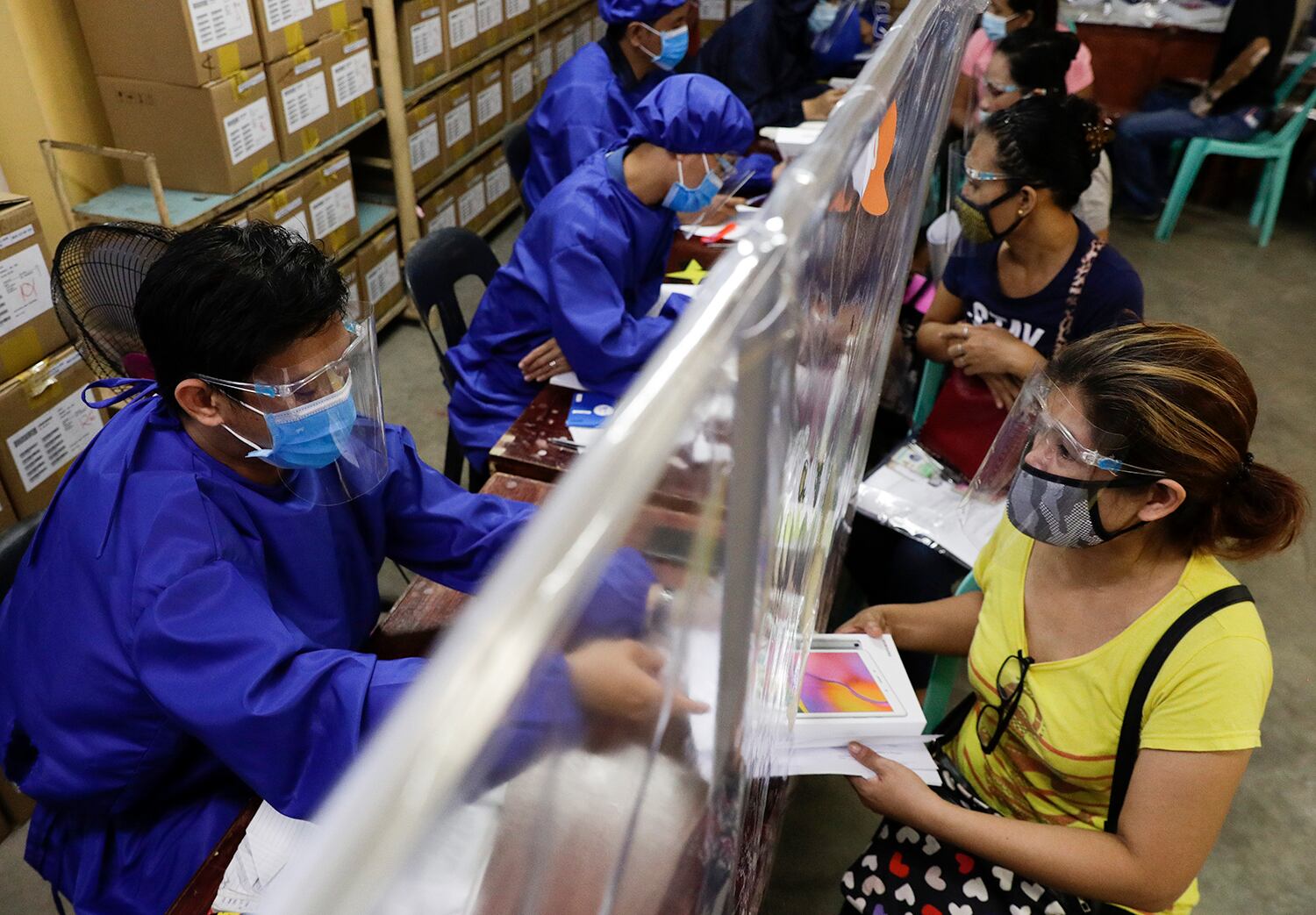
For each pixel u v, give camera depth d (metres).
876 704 1.16
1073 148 1.62
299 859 0.22
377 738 0.23
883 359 1.56
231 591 0.99
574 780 0.30
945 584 1.70
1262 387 3.37
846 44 3.31
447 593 1.36
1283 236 4.43
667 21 2.70
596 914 0.35
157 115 2.30
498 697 0.23
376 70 3.21
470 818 0.24
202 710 0.94
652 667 0.33
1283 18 3.91
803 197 0.43
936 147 1.82
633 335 1.81
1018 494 1.08
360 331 1.07
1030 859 1.06
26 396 1.75
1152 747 1.02
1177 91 4.35
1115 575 1.09
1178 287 3.99
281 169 2.58
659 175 1.82
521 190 3.06
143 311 0.95
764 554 0.42
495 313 2.04
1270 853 1.89
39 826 1.16
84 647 1.01
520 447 1.68
